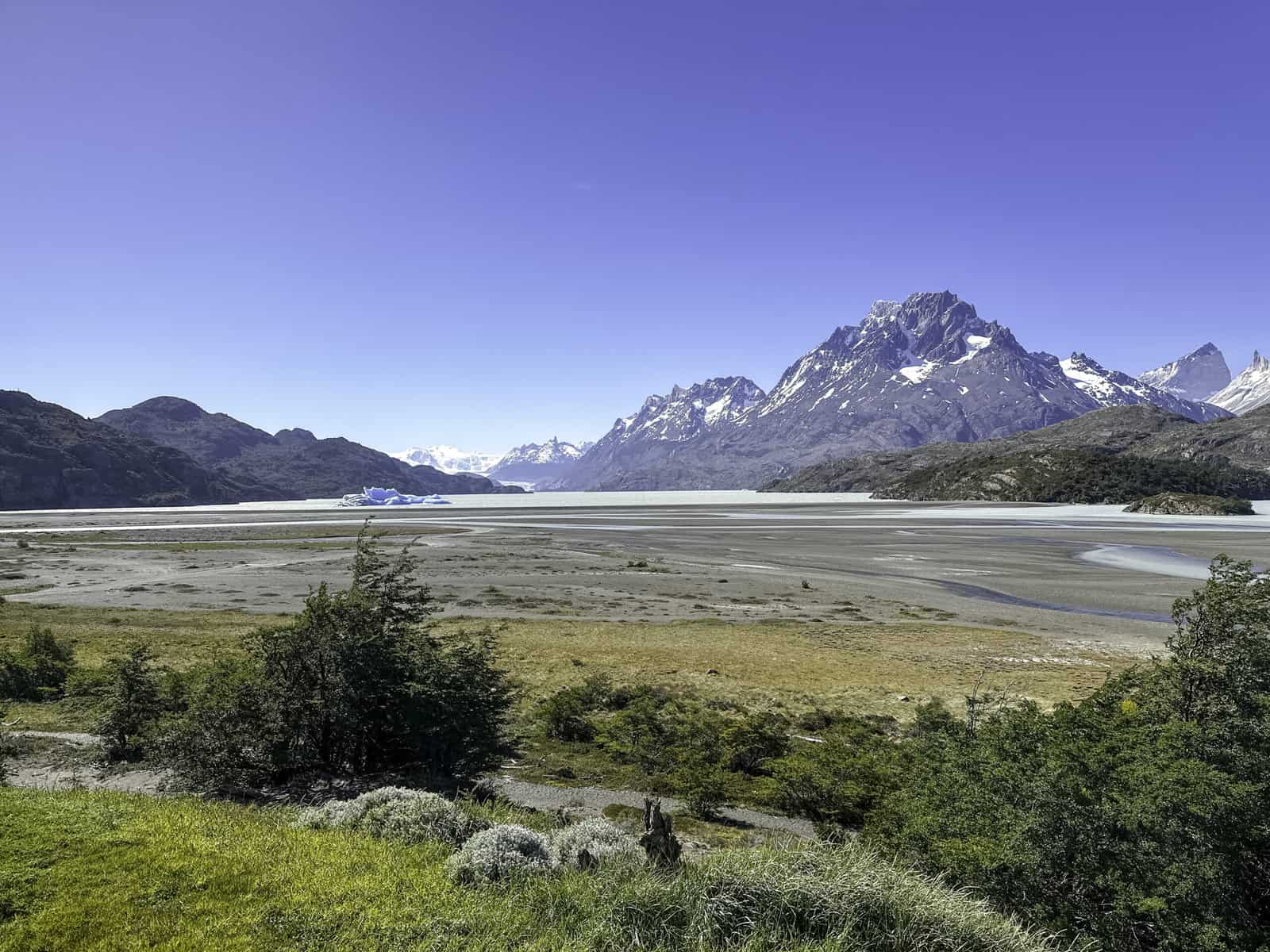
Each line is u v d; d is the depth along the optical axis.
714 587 72.56
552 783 21.31
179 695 20.62
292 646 16.88
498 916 8.04
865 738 25.84
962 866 10.95
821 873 8.85
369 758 17.52
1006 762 12.30
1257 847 10.57
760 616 56.72
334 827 11.41
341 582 73.00
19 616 52.41
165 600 62.78
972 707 24.39
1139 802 10.43
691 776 20.12
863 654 43.47
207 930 7.46
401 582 19.48
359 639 17.14
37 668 31.11
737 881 8.49
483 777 20.42
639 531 149.88
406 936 7.57
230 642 41.69
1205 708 13.67
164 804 11.94
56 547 114.25
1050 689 35.53
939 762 15.23
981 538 128.25
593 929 7.90
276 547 113.38
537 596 66.25
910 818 13.66
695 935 7.78
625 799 20.09
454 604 61.41
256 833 10.49
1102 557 98.69
